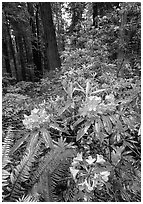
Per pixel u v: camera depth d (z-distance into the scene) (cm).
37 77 927
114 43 409
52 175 141
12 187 140
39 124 146
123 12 376
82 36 418
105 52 374
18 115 281
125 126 154
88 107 136
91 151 161
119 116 149
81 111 141
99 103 145
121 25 388
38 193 135
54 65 586
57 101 183
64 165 146
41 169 145
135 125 159
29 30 790
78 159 129
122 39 391
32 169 159
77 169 130
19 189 142
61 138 154
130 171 147
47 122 148
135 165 159
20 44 1023
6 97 326
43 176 140
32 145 138
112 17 418
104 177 120
